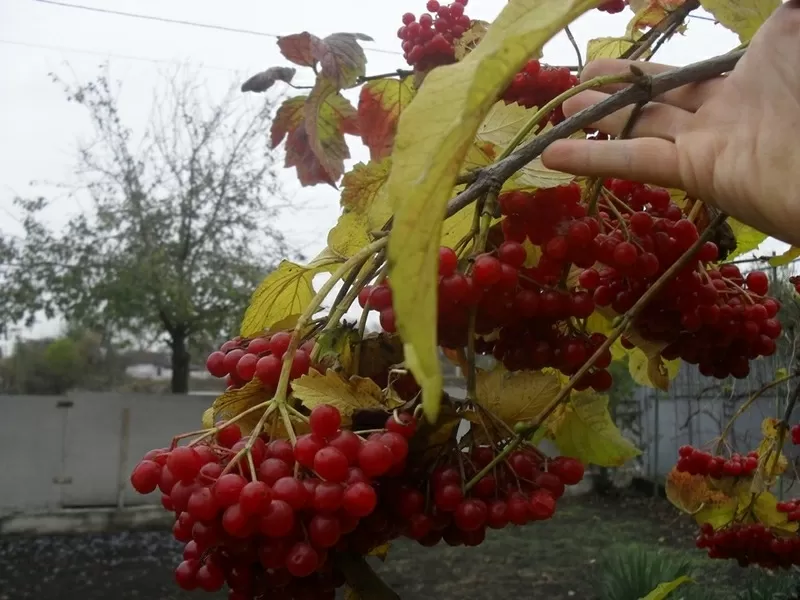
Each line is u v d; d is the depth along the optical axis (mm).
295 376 256
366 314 264
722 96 241
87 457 2902
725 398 1814
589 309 279
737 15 296
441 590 1929
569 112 315
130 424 2959
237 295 3451
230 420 244
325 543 220
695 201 387
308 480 224
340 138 603
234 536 224
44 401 2869
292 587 253
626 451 387
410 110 142
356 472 223
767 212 225
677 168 243
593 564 2094
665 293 318
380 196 246
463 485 250
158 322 3496
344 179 341
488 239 297
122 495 2896
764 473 629
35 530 2648
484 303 267
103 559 2291
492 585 1956
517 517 248
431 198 134
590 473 3164
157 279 3340
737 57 244
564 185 276
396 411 236
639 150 244
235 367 280
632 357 494
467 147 139
